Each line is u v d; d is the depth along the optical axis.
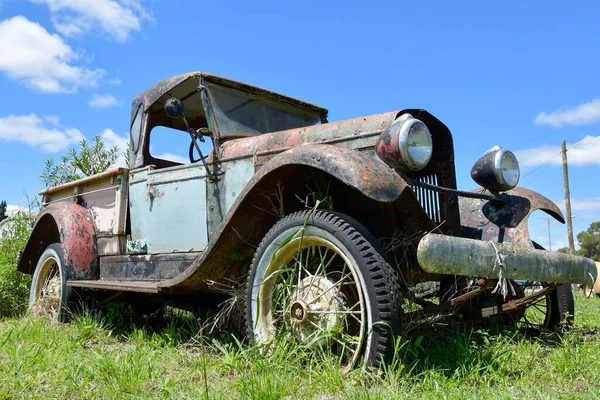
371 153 3.03
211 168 3.64
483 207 3.60
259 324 2.85
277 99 4.19
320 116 4.53
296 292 2.73
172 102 3.28
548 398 2.07
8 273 5.47
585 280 3.24
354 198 3.03
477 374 2.49
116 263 4.30
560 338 3.34
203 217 3.64
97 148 7.25
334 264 2.88
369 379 2.31
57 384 2.42
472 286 3.17
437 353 2.83
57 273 4.83
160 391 2.31
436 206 3.28
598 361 2.73
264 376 2.30
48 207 4.84
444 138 3.29
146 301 4.46
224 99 3.88
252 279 2.92
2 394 2.26
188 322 4.17
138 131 4.31
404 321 2.57
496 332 3.51
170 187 3.89
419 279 3.07
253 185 2.87
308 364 2.51
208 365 2.74
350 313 2.51
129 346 3.23
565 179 16.36
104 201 4.54
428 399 2.09
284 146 3.33
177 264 3.76
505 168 3.35
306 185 3.02
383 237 2.90
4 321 4.92
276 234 2.86
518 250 2.78
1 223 6.18
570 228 16.33
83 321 4.00
